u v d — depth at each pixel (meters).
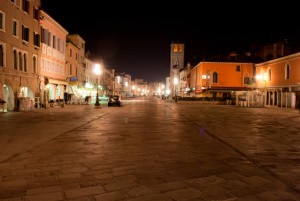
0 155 8.05
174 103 55.28
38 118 18.88
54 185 5.55
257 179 6.07
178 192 5.25
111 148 9.13
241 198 5.02
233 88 57.19
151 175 6.25
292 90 38.12
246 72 57.34
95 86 64.19
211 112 28.42
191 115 23.95
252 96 43.69
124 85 130.88
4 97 24.81
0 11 22.75
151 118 20.20
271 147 9.66
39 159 7.62
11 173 6.34
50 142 10.14
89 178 6.00
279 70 42.03
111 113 24.81
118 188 5.41
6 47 23.78
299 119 21.00
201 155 8.30
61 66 40.06
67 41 45.00
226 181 5.91
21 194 5.08
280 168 6.96
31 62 29.03
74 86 47.59
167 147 9.41
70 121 17.20
